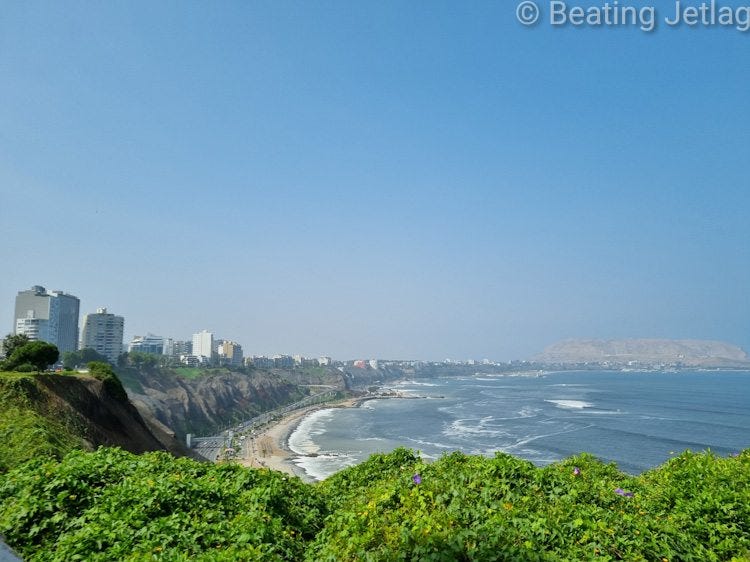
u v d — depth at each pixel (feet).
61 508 34.22
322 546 31.45
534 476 37.63
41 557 29.07
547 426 402.72
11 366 150.71
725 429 374.84
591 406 565.53
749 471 39.22
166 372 621.31
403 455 55.42
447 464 46.44
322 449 367.66
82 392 133.08
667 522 32.40
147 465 44.04
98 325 634.02
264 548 29.45
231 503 37.37
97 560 27.50
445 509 30.58
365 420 536.83
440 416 521.24
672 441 321.32
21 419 88.28
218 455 367.66
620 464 252.42
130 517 32.04
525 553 24.68
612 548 27.50
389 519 29.78
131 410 164.04
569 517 30.89
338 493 50.26
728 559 29.30
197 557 27.53
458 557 24.49
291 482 46.57
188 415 550.77
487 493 33.12
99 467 41.34
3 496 36.78
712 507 33.37
